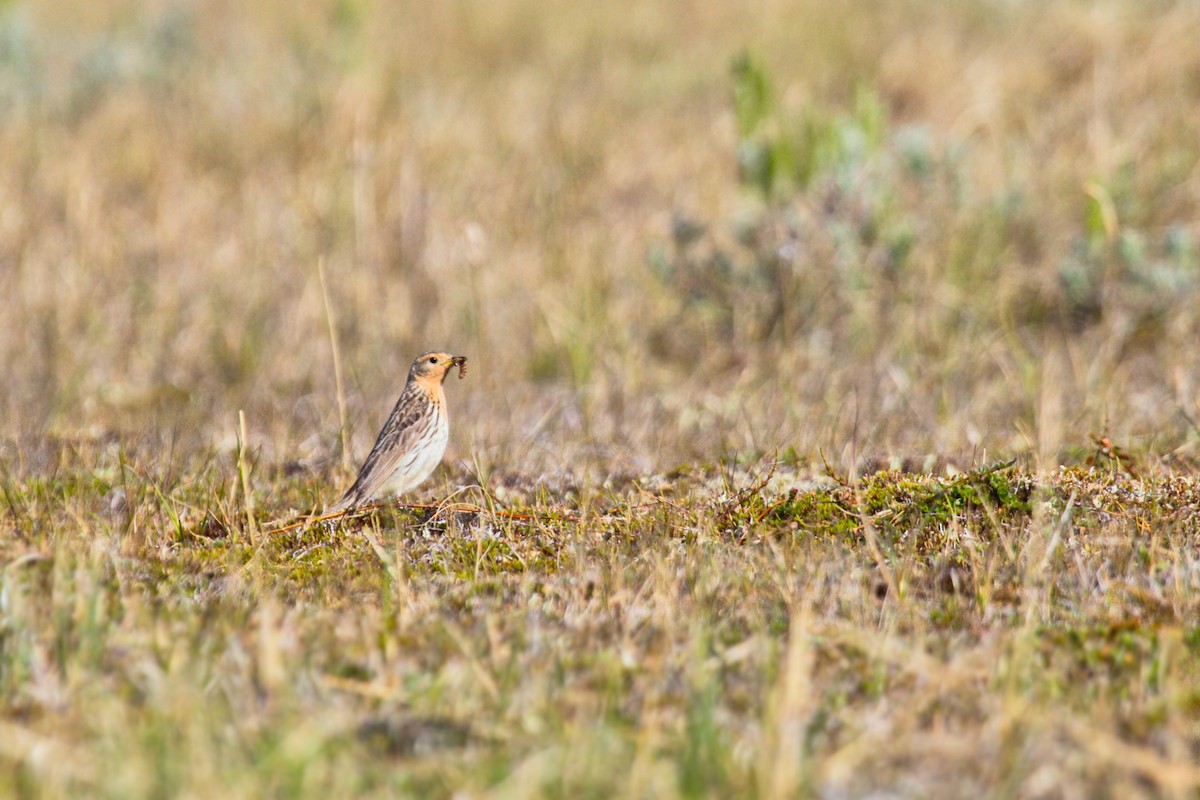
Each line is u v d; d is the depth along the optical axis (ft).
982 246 58.85
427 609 25.49
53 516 31.14
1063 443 38.04
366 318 55.26
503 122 75.00
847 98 79.00
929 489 31.63
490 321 55.36
